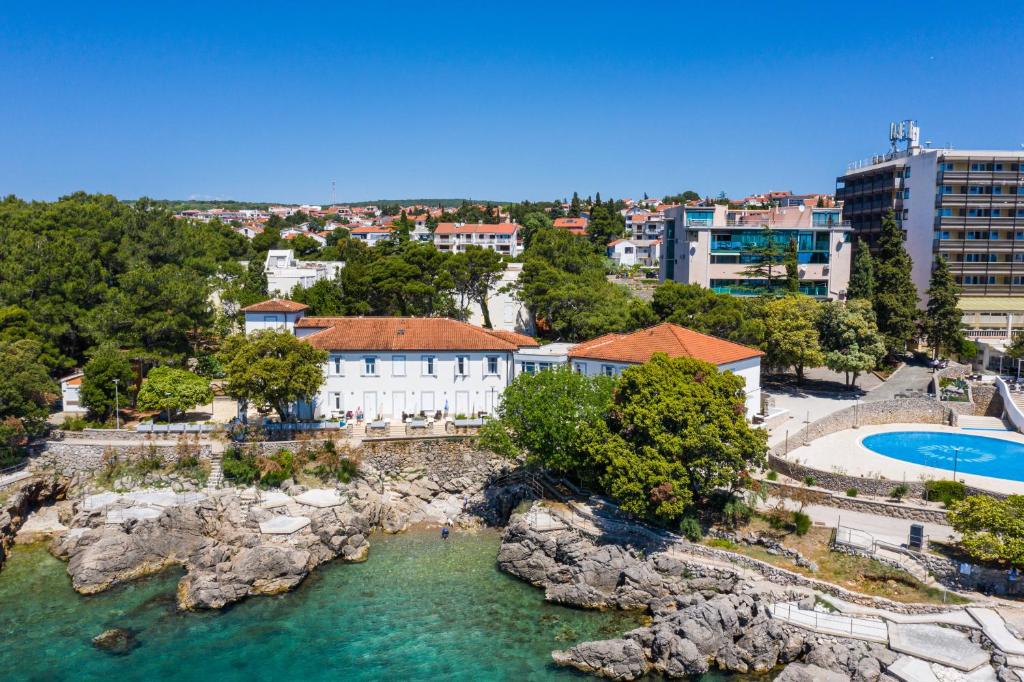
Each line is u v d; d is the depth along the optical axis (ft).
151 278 285.43
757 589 161.17
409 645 156.66
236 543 191.72
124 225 346.33
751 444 182.29
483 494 227.81
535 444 203.21
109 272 318.04
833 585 159.43
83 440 231.50
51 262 288.92
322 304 343.05
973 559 161.07
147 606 172.55
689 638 148.87
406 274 349.41
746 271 384.06
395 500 223.30
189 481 219.41
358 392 253.85
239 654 153.28
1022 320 389.39
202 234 433.89
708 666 147.74
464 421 241.76
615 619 166.61
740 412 188.03
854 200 469.98
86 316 280.10
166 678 144.66
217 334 345.92
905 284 352.49
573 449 201.46
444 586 182.29
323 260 506.89
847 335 298.76
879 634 144.56
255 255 463.83
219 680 144.15
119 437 231.91
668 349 238.07
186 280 300.81
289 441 228.43
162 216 370.32
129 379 254.06
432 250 360.48
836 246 395.34
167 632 161.58
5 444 221.25
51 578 184.85
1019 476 205.98
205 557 184.96
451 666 149.38
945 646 139.13
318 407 252.83
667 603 167.32
